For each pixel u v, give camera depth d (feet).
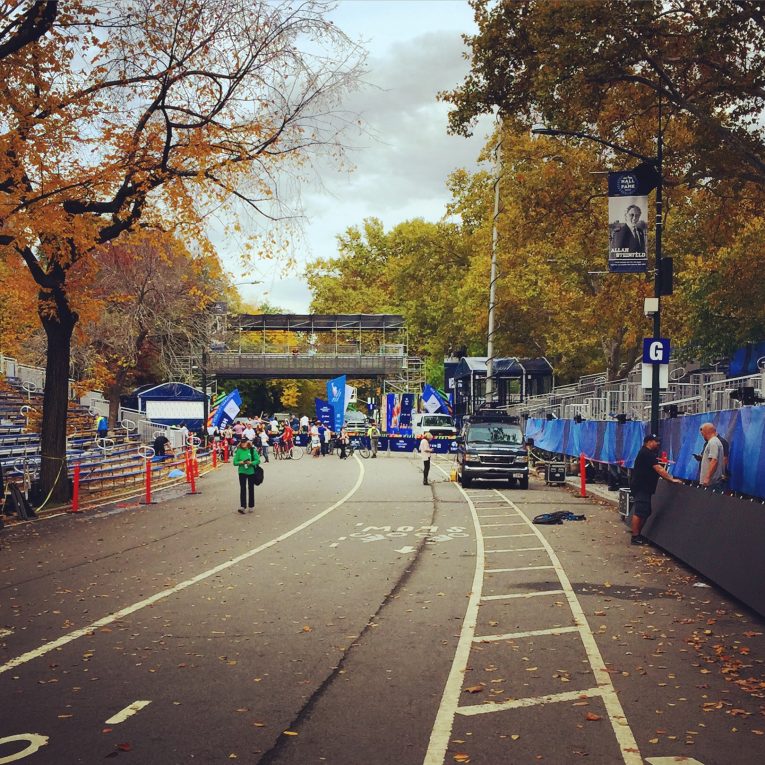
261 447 154.20
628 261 64.13
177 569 43.37
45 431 79.46
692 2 65.87
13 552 50.98
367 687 23.32
